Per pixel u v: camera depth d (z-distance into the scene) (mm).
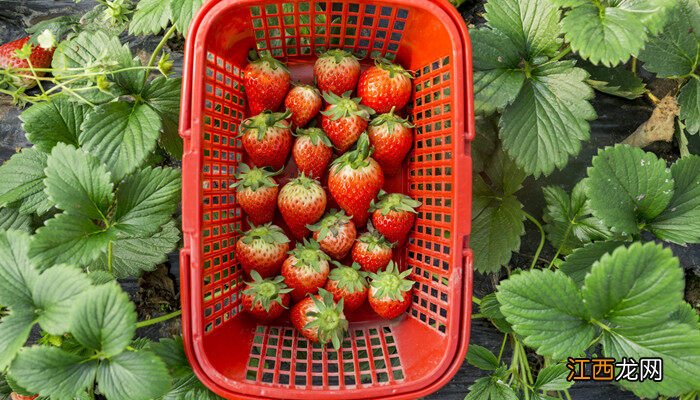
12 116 485
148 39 498
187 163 322
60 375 289
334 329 359
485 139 436
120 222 344
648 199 352
